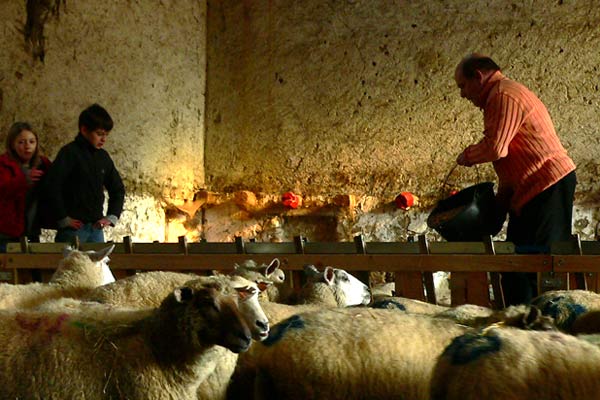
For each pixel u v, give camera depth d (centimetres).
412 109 1062
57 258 620
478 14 1038
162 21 1080
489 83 581
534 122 561
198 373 310
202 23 1170
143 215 1043
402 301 469
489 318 356
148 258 593
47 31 902
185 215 1126
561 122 1001
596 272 484
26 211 709
